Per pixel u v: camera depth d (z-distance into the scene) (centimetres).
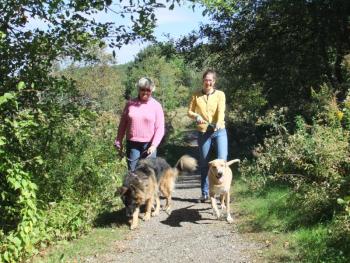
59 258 566
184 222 754
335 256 484
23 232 518
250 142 2020
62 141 671
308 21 1692
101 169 791
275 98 1850
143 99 802
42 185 621
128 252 604
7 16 584
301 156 679
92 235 686
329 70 1728
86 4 606
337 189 593
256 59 1883
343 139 664
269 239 608
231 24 1884
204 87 836
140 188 734
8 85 587
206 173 880
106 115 1182
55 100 638
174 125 3750
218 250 592
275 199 771
